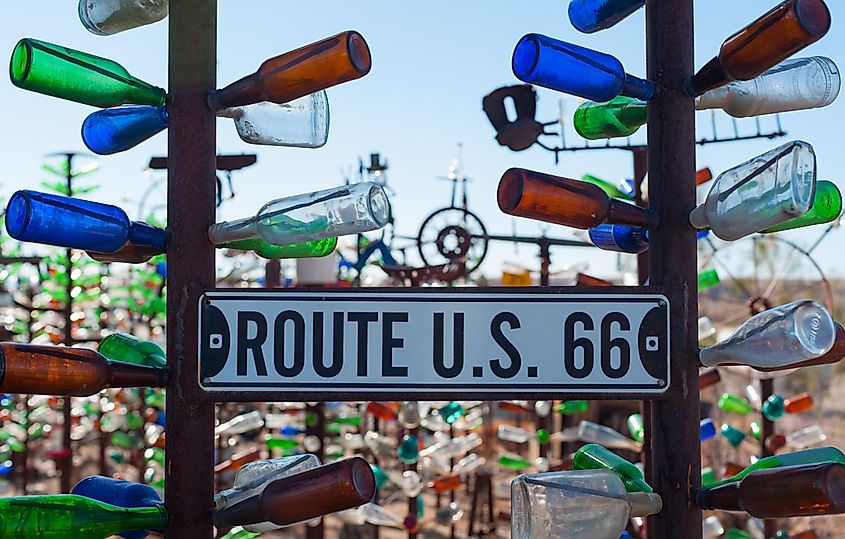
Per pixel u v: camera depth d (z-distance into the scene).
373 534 9.59
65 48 1.86
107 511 1.80
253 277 9.75
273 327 1.92
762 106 2.09
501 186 1.87
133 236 1.90
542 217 1.88
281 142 2.13
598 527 1.76
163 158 5.79
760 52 1.79
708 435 5.89
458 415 8.95
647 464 4.27
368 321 1.92
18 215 1.74
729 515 7.98
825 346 1.66
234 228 1.89
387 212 1.83
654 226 1.99
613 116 2.27
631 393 1.92
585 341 1.93
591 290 1.94
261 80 1.86
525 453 13.94
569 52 1.86
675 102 2.02
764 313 1.77
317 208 1.80
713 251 7.21
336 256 7.87
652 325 1.94
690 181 2.02
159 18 2.05
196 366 1.90
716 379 5.52
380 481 7.87
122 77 1.92
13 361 1.64
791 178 1.62
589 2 2.33
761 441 7.69
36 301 10.58
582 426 6.39
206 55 1.98
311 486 1.68
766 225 1.72
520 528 1.76
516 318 1.93
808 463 1.81
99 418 11.48
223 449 11.21
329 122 2.18
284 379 1.91
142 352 2.02
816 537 7.25
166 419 1.94
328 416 10.71
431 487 8.87
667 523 1.94
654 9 2.07
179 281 1.93
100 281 10.27
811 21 1.70
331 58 1.76
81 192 8.98
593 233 2.39
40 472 14.49
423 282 7.54
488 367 1.92
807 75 2.08
